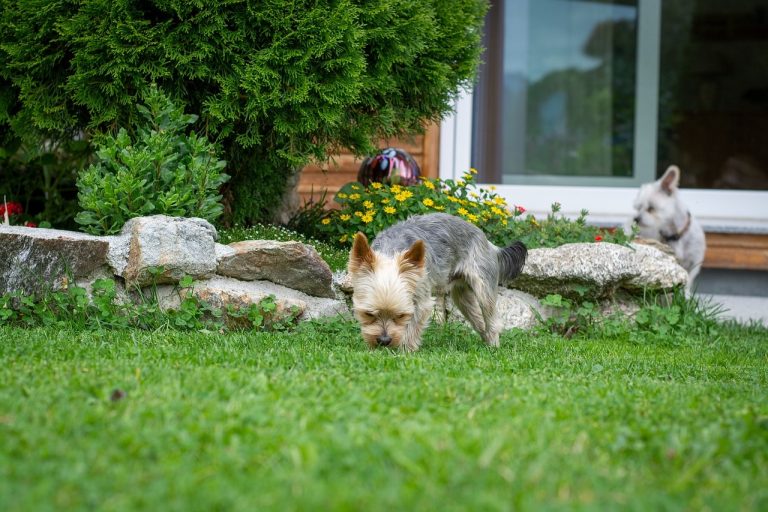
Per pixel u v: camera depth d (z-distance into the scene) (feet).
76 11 25.34
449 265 22.65
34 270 22.15
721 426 12.92
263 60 25.21
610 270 28.19
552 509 8.98
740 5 42.80
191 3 24.82
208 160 25.30
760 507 9.59
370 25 26.76
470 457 10.61
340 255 27.91
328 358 17.94
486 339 24.03
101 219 23.97
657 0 43.27
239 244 24.58
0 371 15.05
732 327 31.71
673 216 35.17
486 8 31.42
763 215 41.22
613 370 19.22
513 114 43.98
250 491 9.46
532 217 32.40
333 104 25.98
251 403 12.95
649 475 10.63
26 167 35.19
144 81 25.32
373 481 9.73
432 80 28.63
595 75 43.98
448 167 41.98
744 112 43.39
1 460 10.18
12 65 25.29
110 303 22.40
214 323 23.21
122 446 10.93
